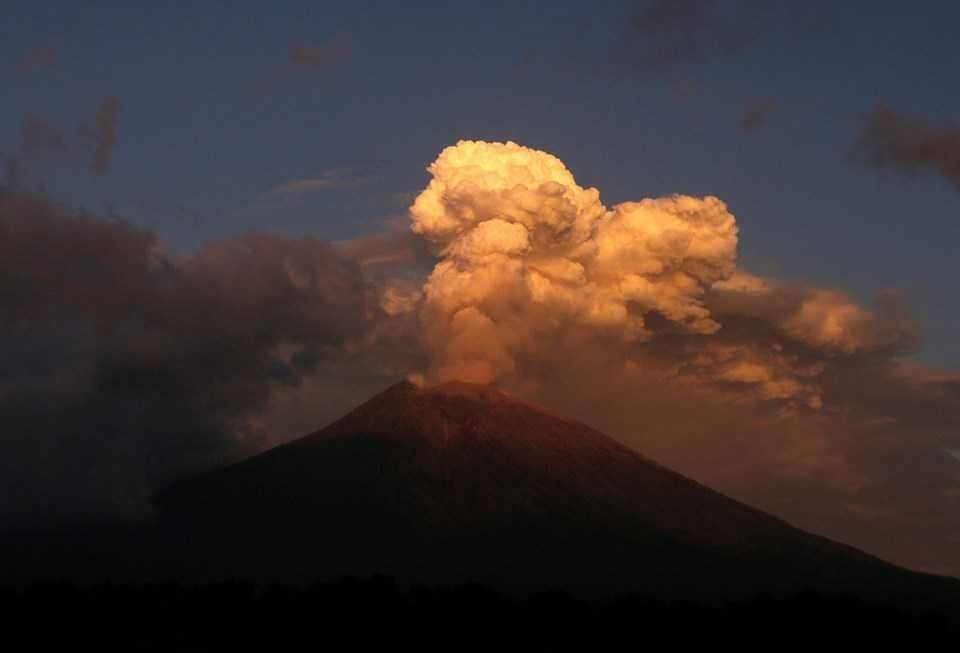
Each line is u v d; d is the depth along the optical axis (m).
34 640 144.25
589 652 148.38
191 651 142.12
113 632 147.75
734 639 155.38
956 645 157.75
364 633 150.00
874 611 163.12
